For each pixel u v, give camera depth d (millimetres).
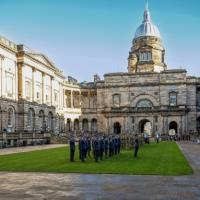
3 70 73250
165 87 109688
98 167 30188
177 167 29922
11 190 20328
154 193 19266
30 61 83562
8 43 76250
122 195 18812
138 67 124125
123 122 111062
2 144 62531
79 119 117625
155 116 109062
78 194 19141
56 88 103312
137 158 38688
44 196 18688
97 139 36344
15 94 78250
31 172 27547
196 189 20297
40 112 88125
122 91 112562
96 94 119250
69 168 29641
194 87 108750
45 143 78750
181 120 107188
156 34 127000
